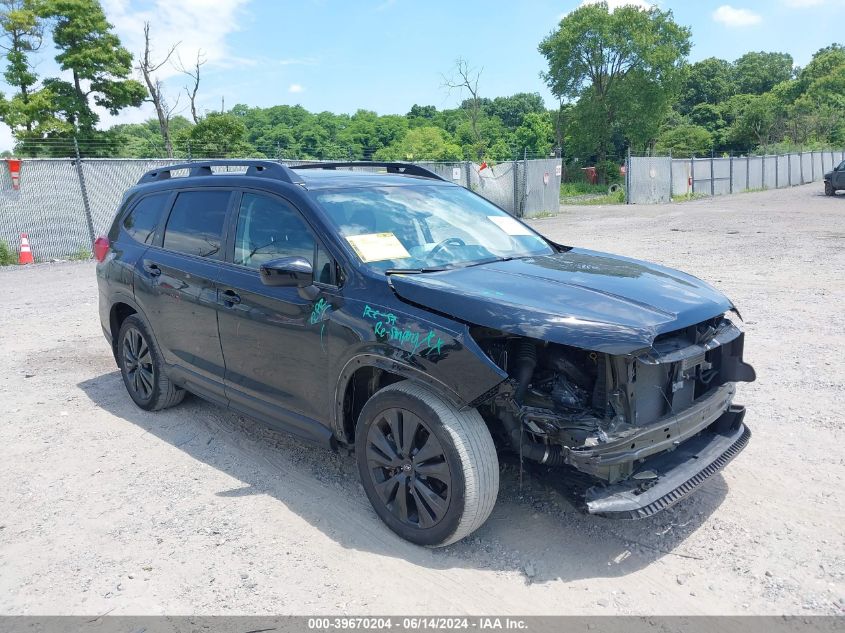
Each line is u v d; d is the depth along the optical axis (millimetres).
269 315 4004
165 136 32781
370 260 3699
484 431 3225
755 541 3408
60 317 9258
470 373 3057
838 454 4293
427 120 113688
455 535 3271
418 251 3920
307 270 3562
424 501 3361
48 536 3658
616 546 3420
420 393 3287
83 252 17125
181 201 5039
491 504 3260
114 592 3150
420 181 4805
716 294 3670
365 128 96125
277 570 3291
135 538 3615
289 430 4062
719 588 3059
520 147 92875
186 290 4648
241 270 4277
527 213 26438
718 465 3471
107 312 5680
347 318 3557
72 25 33500
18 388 6180
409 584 3156
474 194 4965
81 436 5023
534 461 3436
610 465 2982
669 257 12562
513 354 3293
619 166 73250
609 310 3148
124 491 4152
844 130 77625
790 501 3773
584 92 67562
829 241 14156
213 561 3381
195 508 3914
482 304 3156
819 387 5441
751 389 5473
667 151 79438
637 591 3061
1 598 3133
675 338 3316
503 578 3186
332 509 3861
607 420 3068
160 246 5086
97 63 34031
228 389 4473
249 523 3734
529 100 133000
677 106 108938
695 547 3387
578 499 3230
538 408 3162
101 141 34531
